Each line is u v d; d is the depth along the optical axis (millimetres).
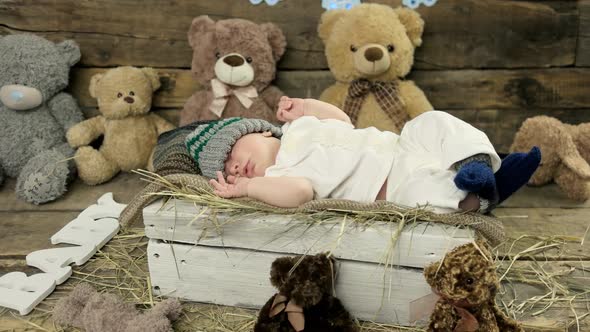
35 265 1740
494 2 2305
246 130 1727
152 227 1535
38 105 2305
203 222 1490
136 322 1430
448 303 1294
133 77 2324
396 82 2314
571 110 2449
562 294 1613
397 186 1517
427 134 1576
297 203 1492
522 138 2262
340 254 1450
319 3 2363
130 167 2418
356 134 1681
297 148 1665
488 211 1494
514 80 2406
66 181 2238
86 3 2363
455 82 2422
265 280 1533
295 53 2432
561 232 1940
